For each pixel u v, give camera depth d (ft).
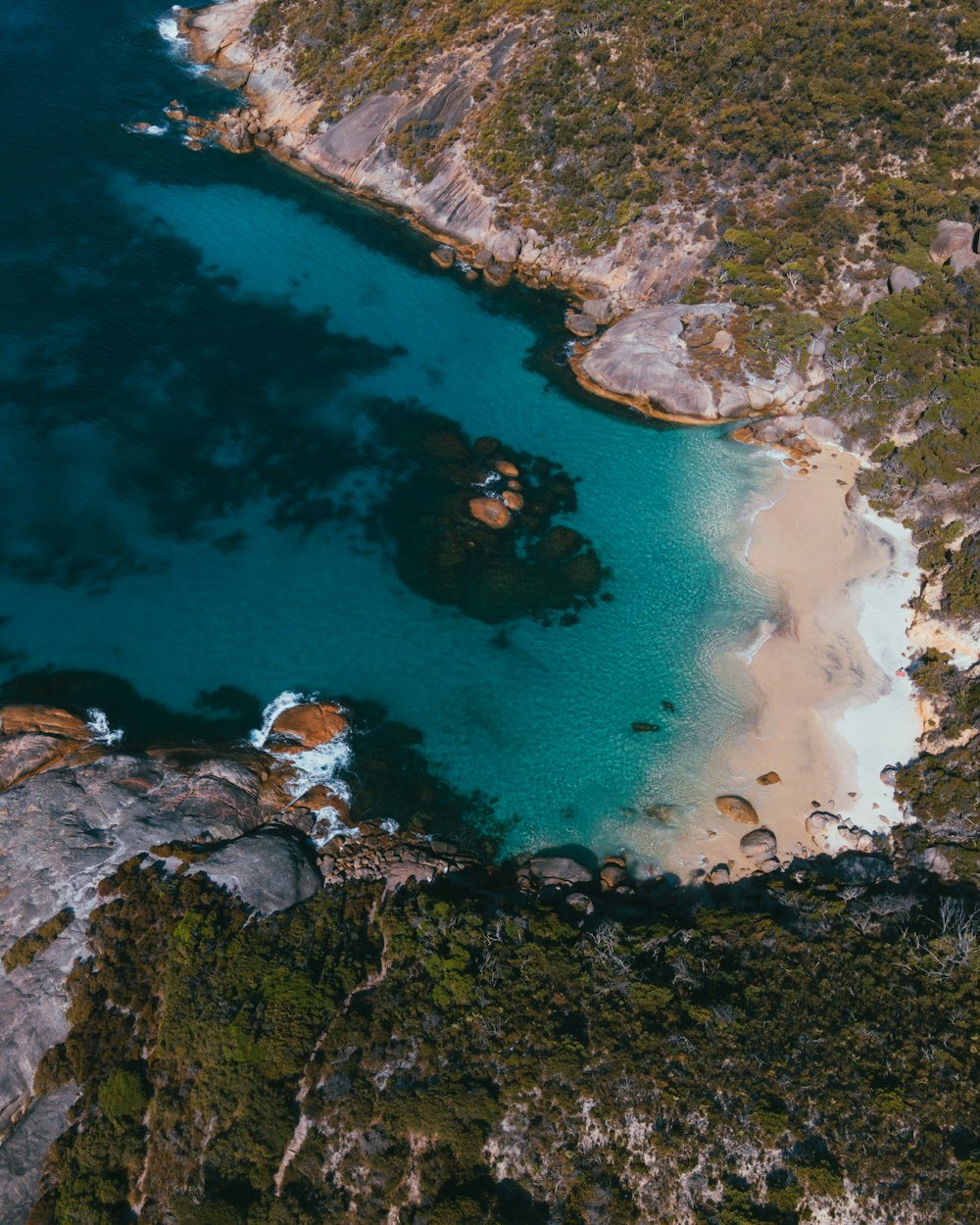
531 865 152.05
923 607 189.98
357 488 215.31
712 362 239.50
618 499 219.20
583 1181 104.12
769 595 198.08
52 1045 113.91
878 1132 106.42
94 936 122.52
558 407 242.37
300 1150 107.14
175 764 151.64
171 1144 107.04
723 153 268.00
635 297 267.59
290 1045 113.39
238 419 224.94
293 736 166.20
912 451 213.05
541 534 210.38
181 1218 100.22
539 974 124.06
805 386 236.84
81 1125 108.17
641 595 198.70
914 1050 114.62
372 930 134.41
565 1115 108.88
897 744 172.04
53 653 173.68
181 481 208.23
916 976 124.88
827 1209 101.50
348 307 264.72
